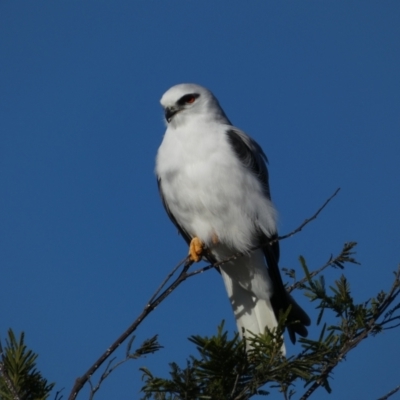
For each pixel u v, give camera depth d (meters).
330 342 6.18
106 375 5.79
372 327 6.20
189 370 5.78
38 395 5.98
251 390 5.89
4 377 5.66
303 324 8.82
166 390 5.81
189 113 9.84
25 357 5.99
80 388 5.71
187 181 9.34
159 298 6.37
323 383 6.11
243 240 9.54
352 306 6.32
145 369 6.07
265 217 9.48
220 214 9.41
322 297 6.43
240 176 9.27
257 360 6.09
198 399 5.80
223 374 5.89
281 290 9.37
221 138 9.45
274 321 9.81
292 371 5.95
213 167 9.23
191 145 9.40
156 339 5.94
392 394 5.91
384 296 6.42
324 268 6.66
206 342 5.81
